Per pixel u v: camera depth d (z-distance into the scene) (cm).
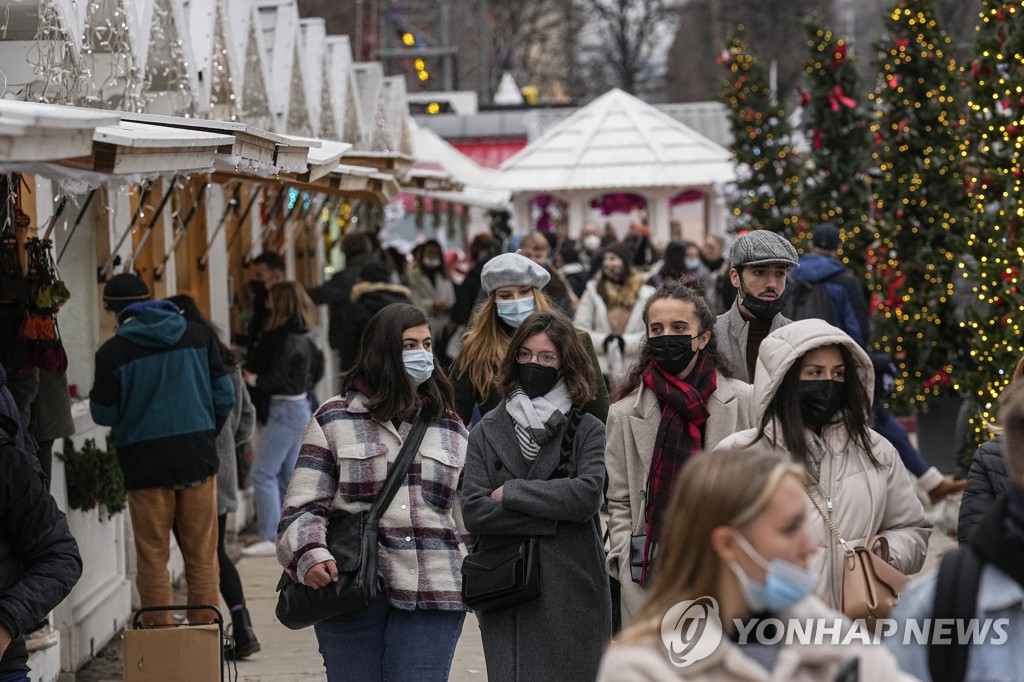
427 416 1112
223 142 1123
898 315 2619
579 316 1995
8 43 1405
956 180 2591
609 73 10881
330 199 3359
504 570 1049
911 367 2622
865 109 3003
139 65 1534
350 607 1055
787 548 570
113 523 1775
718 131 5928
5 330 1372
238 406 1700
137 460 1521
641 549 1077
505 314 1362
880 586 875
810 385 941
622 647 582
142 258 2083
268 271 2298
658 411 1103
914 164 2642
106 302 1548
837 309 1909
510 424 1092
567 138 4491
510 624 1069
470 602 1059
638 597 1077
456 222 5650
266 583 2011
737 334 1254
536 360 1088
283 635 1738
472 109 6600
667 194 4391
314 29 2561
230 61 1869
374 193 2186
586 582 1068
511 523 1055
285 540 1065
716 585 579
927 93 2634
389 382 1091
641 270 3027
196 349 1544
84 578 1633
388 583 1082
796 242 2944
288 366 2141
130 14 1484
